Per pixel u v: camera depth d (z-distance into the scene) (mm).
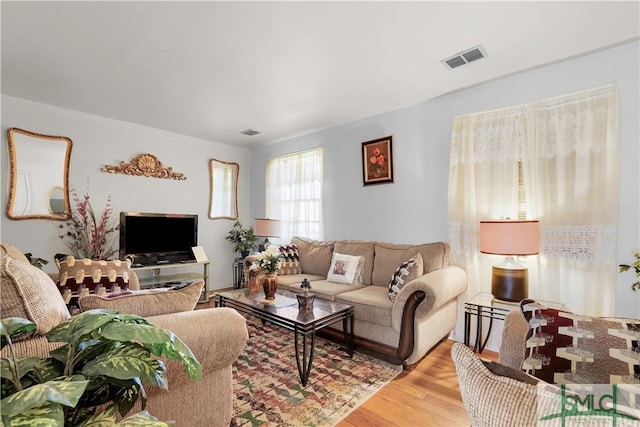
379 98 3102
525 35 2033
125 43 2146
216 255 4844
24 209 3229
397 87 2842
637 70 2107
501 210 2656
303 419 1699
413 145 3266
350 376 2168
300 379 2098
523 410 524
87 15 1843
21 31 2004
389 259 3096
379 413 1762
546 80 2459
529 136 2516
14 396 538
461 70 2523
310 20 1887
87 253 3531
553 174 2408
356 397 1911
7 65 2467
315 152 4246
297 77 2654
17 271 934
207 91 2961
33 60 2385
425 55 2289
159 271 4195
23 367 709
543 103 2461
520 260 2523
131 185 3979
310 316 2184
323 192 4129
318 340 2814
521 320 1399
